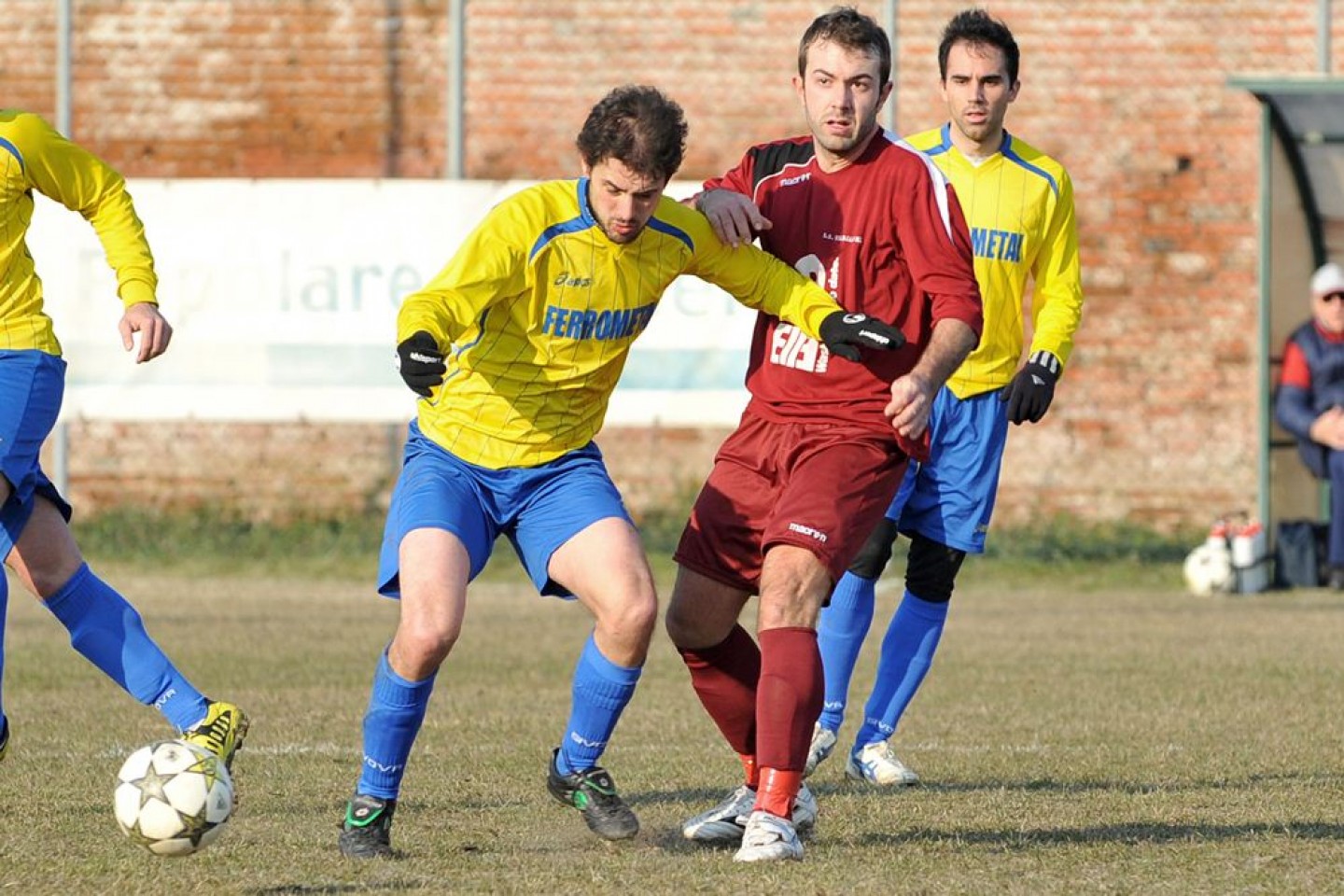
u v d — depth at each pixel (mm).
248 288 43531
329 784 19281
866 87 16125
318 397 43594
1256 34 48938
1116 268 49125
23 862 14922
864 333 15398
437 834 16500
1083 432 49156
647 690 29031
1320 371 45562
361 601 41750
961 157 22094
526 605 42531
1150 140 49125
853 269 16391
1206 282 49000
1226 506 48906
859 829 16969
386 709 15164
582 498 15727
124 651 16906
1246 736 23469
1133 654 33125
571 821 17250
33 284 17031
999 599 42969
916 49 49156
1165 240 49062
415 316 14641
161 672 16938
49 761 20734
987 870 14789
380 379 43562
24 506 16844
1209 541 44531
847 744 24078
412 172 49969
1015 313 21828
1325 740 23078
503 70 49750
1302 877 14547
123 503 49781
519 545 16125
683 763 21094
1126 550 48094
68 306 43375
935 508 21219
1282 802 18312
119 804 14164
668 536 48000
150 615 38438
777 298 16078
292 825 16812
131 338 16594
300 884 14141
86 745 22109
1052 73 49250
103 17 49969
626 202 14898
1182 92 49062
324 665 30938
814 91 16219
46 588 16938
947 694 27969
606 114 14758
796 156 16984
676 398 43000
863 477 15734
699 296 42938
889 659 20781
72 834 16234
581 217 15508
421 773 20141
